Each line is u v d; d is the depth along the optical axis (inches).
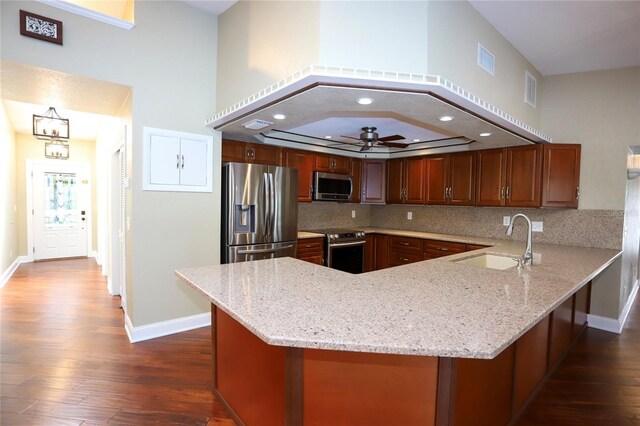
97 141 256.4
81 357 105.3
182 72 121.7
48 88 112.3
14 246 236.5
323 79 75.6
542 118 144.1
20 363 101.0
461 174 170.4
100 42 104.8
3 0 89.7
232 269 84.7
